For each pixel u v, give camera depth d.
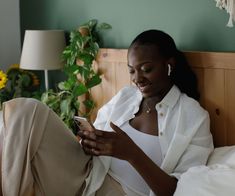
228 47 1.79
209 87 1.79
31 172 1.52
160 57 1.76
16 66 3.00
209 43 1.86
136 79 1.78
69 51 2.46
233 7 1.55
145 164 1.54
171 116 1.75
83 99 2.48
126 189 1.68
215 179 1.37
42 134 1.54
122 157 1.53
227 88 1.72
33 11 3.06
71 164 1.59
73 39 2.43
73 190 1.58
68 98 2.45
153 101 1.81
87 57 2.36
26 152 1.51
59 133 1.59
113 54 2.25
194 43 1.93
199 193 1.34
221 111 1.75
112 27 2.39
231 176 1.35
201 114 1.71
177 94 1.79
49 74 3.01
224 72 1.72
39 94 2.87
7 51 3.20
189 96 1.83
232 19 1.63
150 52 1.75
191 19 1.93
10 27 3.19
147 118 1.80
